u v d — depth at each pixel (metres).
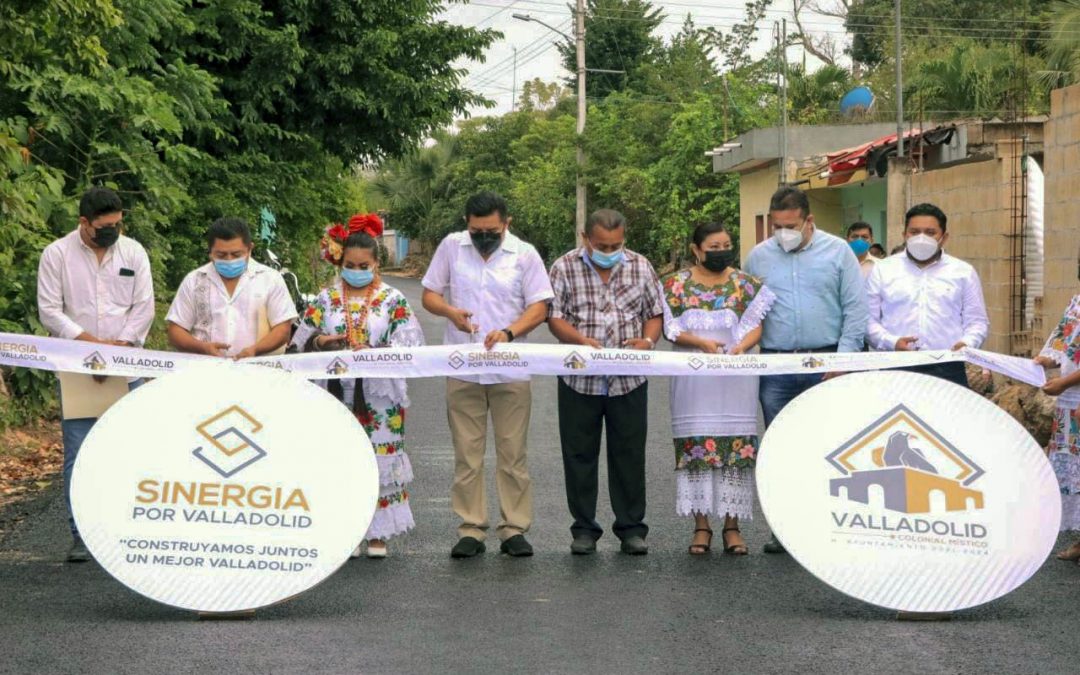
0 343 6.80
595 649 5.22
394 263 78.00
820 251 7.33
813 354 7.06
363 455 5.99
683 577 6.55
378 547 7.01
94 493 5.86
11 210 10.10
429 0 20.52
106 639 5.36
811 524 5.99
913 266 7.43
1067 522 7.01
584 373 6.96
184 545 5.84
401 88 19.47
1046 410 10.09
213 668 4.94
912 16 39.81
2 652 5.16
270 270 7.18
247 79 18.27
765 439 6.09
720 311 7.24
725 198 34.22
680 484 7.18
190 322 7.07
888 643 5.32
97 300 7.06
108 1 11.07
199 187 17.58
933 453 6.03
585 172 39.97
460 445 7.12
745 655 5.13
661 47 57.62
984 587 5.83
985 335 7.34
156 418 5.95
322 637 5.40
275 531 5.88
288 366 6.85
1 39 10.01
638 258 7.32
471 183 60.88
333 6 19.06
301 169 19.41
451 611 5.84
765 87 36.56
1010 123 17.86
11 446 10.46
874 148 20.09
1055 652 5.17
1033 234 14.19
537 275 7.15
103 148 12.62
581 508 7.20
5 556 7.04
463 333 7.21
